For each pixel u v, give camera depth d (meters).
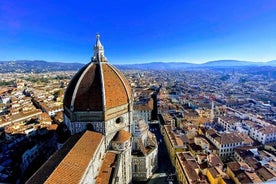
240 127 158.75
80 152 63.69
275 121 176.50
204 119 180.38
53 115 196.12
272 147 126.69
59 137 87.25
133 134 98.94
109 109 79.25
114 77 85.25
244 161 107.50
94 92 77.69
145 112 197.88
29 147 116.69
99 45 85.19
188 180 84.62
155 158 107.75
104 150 80.06
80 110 77.75
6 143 129.88
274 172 92.38
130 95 90.81
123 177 84.44
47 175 51.00
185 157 102.69
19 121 179.00
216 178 87.56
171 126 154.00
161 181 100.50
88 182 60.31
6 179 93.06
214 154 111.62
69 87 84.06
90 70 81.62
